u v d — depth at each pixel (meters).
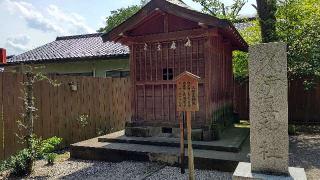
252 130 4.34
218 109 8.38
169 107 7.89
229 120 9.99
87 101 9.31
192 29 7.48
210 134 7.25
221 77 8.80
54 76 8.09
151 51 8.10
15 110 6.82
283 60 4.17
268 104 4.25
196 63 7.57
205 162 6.02
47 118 7.83
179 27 7.69
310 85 11.27
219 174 5.69
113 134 8.54
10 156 6.65
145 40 8.05
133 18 7.76
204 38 7.44
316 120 11.85
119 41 8.31
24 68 7.13
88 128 9.34
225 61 9.44
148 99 8.16
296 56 9.59
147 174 5.79
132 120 8.29
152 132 8.02
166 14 7.76
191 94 5.23
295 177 4.05
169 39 7.78
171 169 6.12
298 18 9.98
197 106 5.17
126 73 13.04
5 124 6.59
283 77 4.18
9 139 6.66
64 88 8.43
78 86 8.93
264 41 9.80
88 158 7.20
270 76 4.24
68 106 8.55
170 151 6.58
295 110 12.15
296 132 10.34
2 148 6.50
